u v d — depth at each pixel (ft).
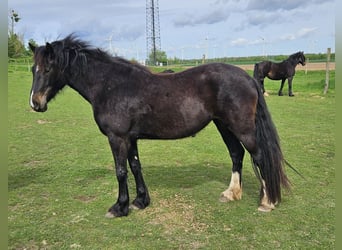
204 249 10.58
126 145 12.64
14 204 14.30
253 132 12.38
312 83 63.87
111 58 12.82
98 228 12.12
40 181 17.17
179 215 12.94
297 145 23.17
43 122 33.45
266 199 13.04
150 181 16.81
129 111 12.19
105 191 15.66
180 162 20.21
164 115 12.21
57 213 13.41
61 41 12.78
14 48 115.14
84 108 43.55
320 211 12.95
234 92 12.03
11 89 57.72
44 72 12.30
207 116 12.50
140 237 11.40
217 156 21.38
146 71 12.80
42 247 10.94
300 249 10.46
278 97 51.34
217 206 13.61
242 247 10.66
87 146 24.34
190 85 12.26
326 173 17.33
